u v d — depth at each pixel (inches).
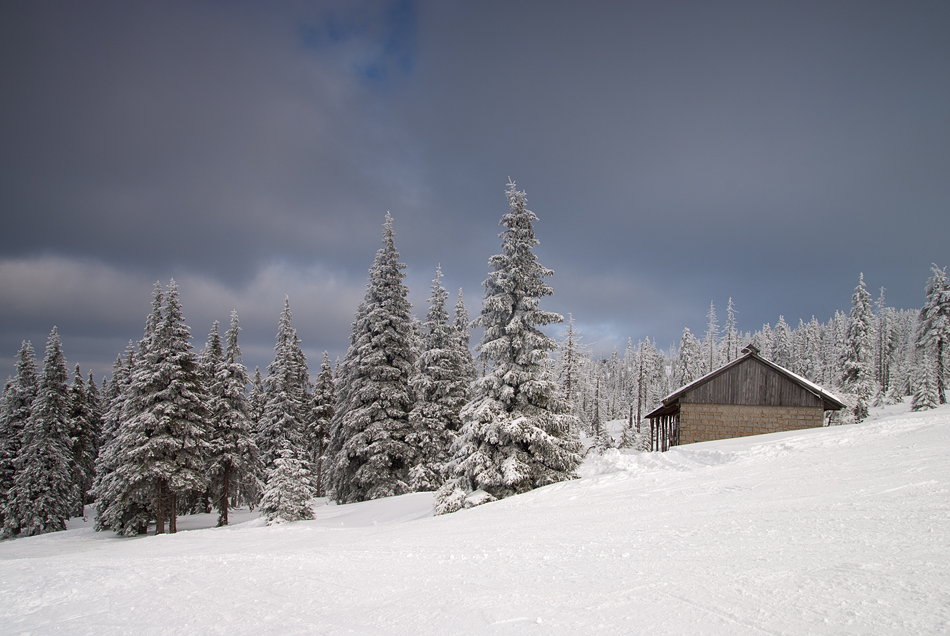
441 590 232.5
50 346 1556.3
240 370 1472.7
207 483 1246.9
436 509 786.8
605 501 507.2
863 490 358.3
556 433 875.4
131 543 867.4
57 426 1537.9
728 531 293.1
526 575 245.0
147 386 1210.0
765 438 792.9
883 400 2453.2
